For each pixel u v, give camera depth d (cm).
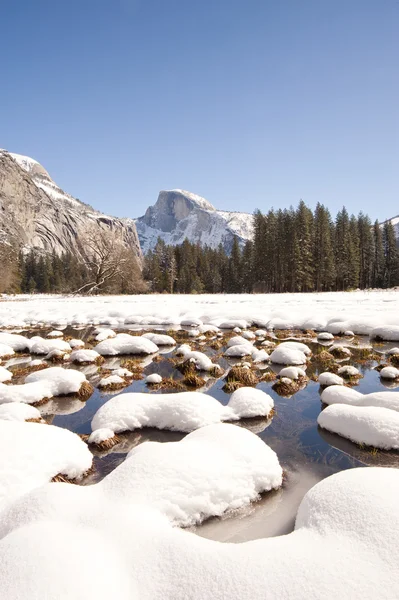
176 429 452
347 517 221
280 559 188
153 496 267
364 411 433
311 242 5081
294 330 1238
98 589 172
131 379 699
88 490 275
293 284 5003
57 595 164
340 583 170
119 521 226
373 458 380
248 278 5841
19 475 306
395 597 162
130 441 430
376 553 189
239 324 1283
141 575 187
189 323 1371
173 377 713
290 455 392
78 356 834
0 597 162
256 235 5500
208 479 290
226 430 362
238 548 202
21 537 201
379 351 925
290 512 291
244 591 170
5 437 343
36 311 1784
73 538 205
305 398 577
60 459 341
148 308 1778
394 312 1385
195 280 6359
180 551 200
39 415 477
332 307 1658
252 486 309
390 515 213
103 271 3934
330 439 428
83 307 1975
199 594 173
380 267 5797
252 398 505
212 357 873
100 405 566
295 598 163
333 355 875
